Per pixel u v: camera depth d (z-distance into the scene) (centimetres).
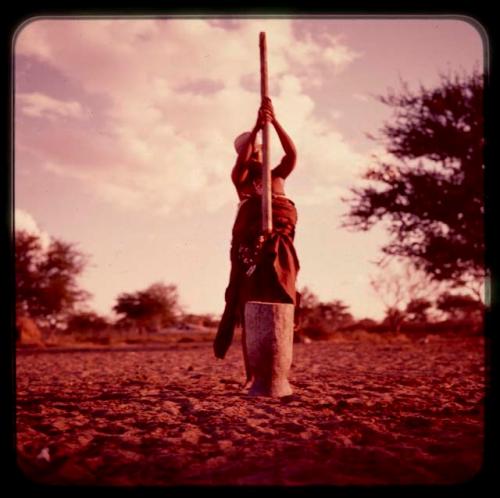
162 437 407
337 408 510
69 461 338
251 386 551
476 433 398
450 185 2230
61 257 4397
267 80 547
